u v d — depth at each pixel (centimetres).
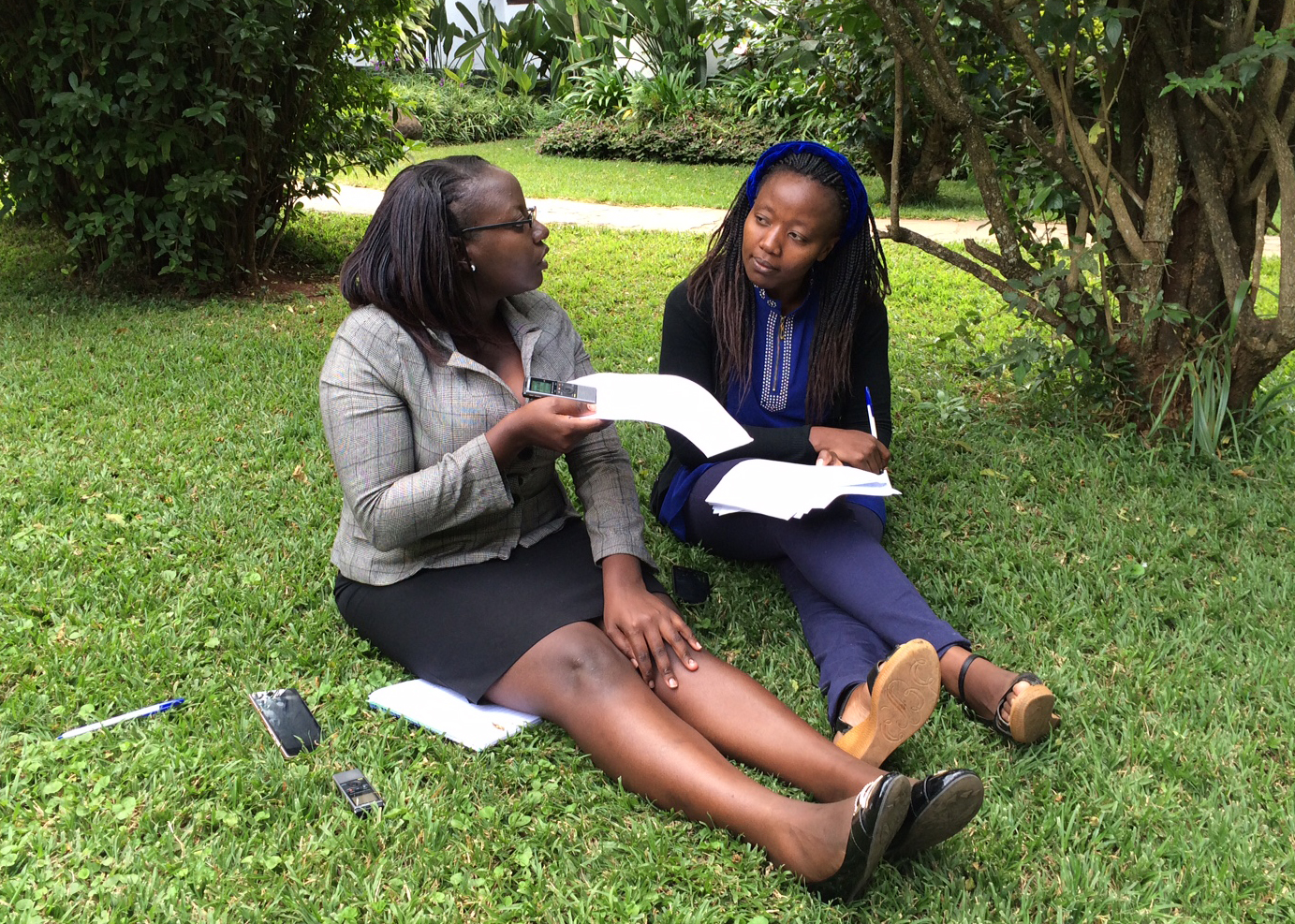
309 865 195
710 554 314
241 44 568
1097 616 285
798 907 187
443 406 237
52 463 366
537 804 213
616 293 633
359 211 925
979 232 859
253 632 269
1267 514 343
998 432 415
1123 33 362
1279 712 243
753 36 805
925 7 404
